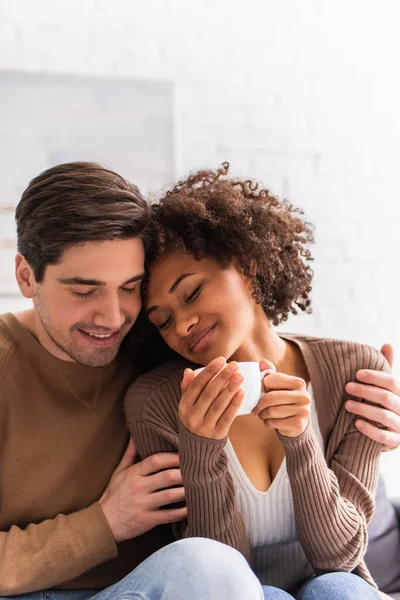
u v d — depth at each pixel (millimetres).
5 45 2135
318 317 2414
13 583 1108
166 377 1266
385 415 1216
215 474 1085
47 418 1231
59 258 1097
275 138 2361
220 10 2309
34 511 1215
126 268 1112
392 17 2436
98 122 2182
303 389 1060
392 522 1557
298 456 1098
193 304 1166
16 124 2129
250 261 1205
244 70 2332
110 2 2213
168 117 2227
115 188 1118
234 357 1258
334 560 1139
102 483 1250
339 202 2418
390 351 1371
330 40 2398
